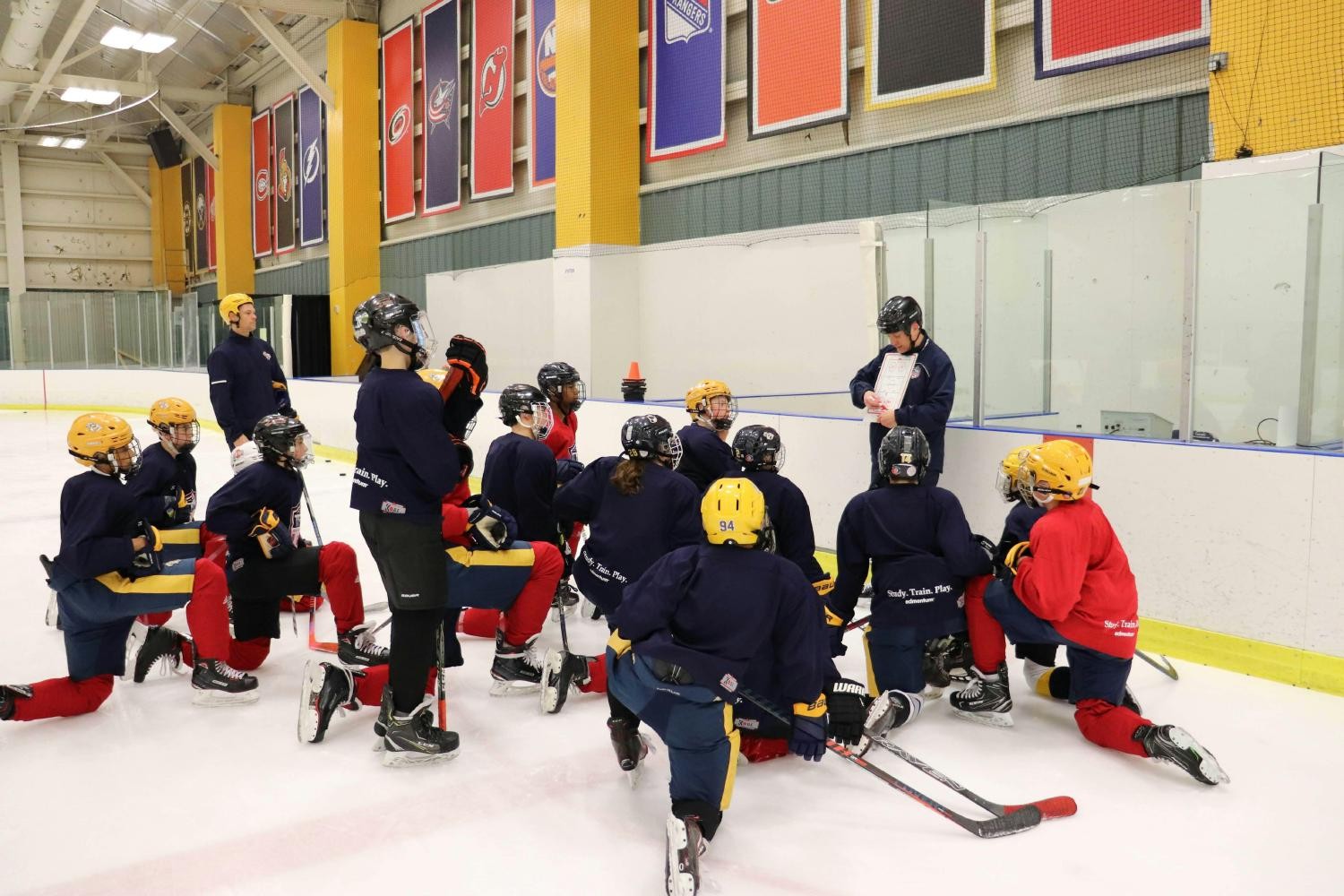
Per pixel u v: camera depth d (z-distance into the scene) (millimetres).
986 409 5328
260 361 5887
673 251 9531
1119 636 3102
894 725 3293
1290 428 4121
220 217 23375
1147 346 4676
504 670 3732
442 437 2934
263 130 22266
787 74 9562
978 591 3412
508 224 14086
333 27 17422
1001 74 7930
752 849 2572
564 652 3541
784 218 9883
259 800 2861
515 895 2361
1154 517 4219
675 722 2430
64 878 2439
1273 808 2789
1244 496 3924
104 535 3309
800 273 8547
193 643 3814
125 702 3674
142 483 4285
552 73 12703
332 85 17734
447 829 2691
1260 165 4934
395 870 2480
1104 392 4859
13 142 26328
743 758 3150
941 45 8203
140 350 17719
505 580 3648
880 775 2617
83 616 3365
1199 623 4098
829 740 2615
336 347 17469
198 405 15555
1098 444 4395
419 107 16234
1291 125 4988
